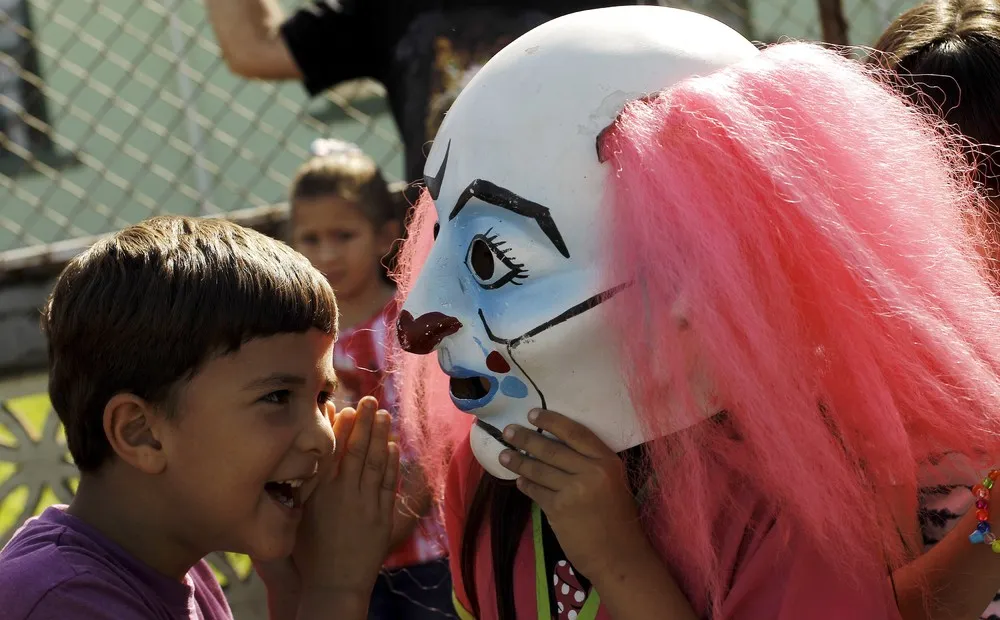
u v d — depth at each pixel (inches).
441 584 73.2
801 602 43.6
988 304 46.1
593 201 42.6
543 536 50.6
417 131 92.2
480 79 46.4
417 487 60.9
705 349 41.7
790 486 41.6
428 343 45.0
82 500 50.3
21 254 109.9
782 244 41.6
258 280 48.3
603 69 43.7
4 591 45.8
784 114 43.0
